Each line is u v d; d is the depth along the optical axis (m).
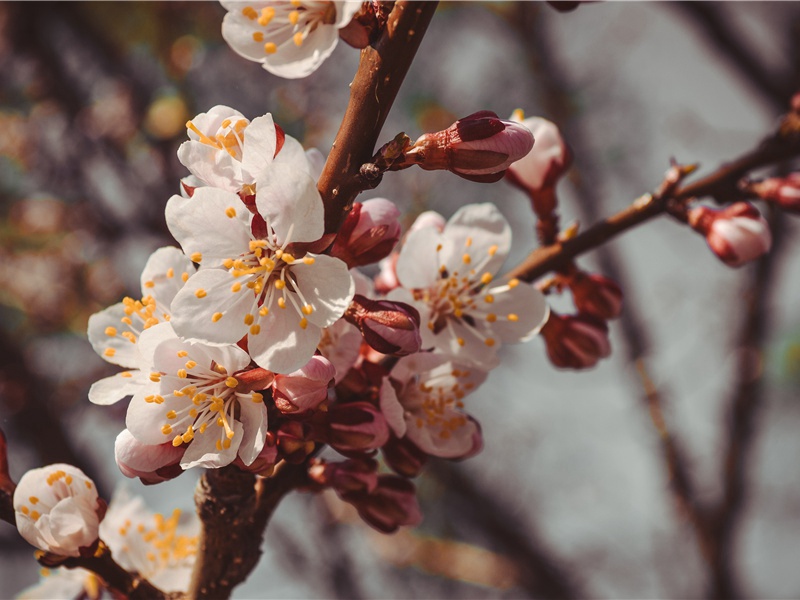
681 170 0.32
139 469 0.27
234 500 0.28
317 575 0.63
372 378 0.29
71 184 0.62
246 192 0.27
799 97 0.33
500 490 0.72
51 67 0.62
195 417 0.27
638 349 0.65
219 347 0.27
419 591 0.71
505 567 0.67
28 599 0.31
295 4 0.27
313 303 0.27
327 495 0.63
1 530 0.56
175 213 0.27
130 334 0.28
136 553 0.31
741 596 0.63
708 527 0.62
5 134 0.61
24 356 0.59
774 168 0.53
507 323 0.30
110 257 0.62
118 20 0.60
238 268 0.27
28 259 0.61
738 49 0.63
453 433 0.30
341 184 0.27
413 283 0.30
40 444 0.56
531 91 0.71
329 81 0.61
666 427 0.59
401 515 0.30
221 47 0.60
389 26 0.27
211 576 0.29
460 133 0.27
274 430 0.27
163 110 0.58
